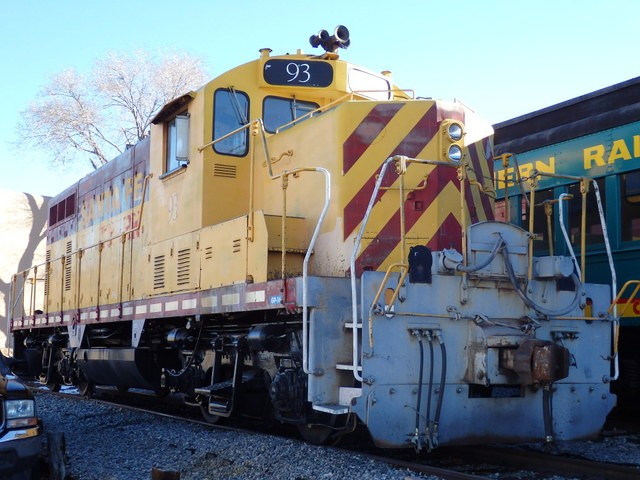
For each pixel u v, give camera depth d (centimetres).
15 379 555
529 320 602
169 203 891
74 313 1229
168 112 898
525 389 607
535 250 980
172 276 864
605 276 882
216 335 805
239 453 641
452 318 584
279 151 774
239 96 817
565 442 709
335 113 693
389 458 599
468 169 679
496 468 598
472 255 595
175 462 639
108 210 1158
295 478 548
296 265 697
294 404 636
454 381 582
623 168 863
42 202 2934
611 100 891
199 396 819
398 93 906
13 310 1648
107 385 1152
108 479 580
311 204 712
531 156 992
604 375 649
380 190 672
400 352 565
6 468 512
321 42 867
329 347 600
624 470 552
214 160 799
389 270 557
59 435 603
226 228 741
